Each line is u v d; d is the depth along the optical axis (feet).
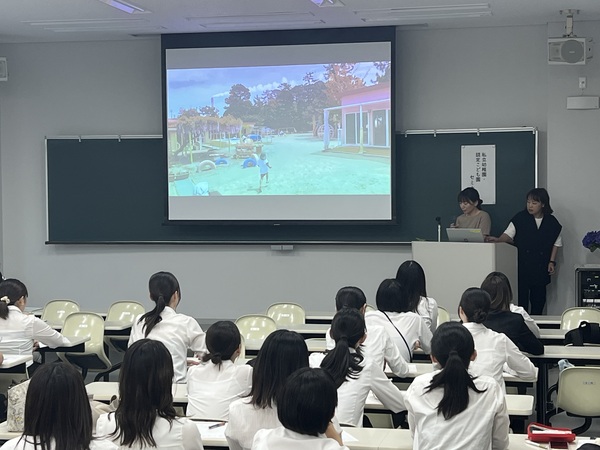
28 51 34.30
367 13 28.66
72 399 8.21
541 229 29.53
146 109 33.76
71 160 34.19
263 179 32.45
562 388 15.76
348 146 31.71
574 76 29.71
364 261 32.40
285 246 32.73
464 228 29.40
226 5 27.27
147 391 9.36
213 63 32.40
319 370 8.42
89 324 22.25
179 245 33.73
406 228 31.83
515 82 30.86
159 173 33.65
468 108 31.24
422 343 16.93
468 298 14.42
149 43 33.55
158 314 17.16
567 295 30.22
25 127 34.50
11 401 11.84
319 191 32.09
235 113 32.48
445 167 31.40
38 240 34.86
